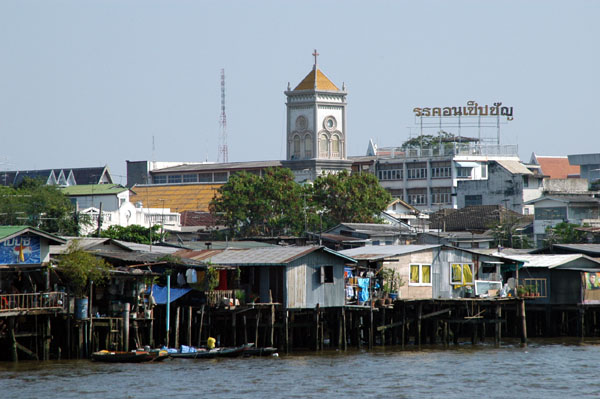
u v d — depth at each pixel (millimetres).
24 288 194250
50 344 193250
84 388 166000
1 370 179125
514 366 196500
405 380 179000
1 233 187250
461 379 181000
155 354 189000
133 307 196750
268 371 184250
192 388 167875
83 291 191500
